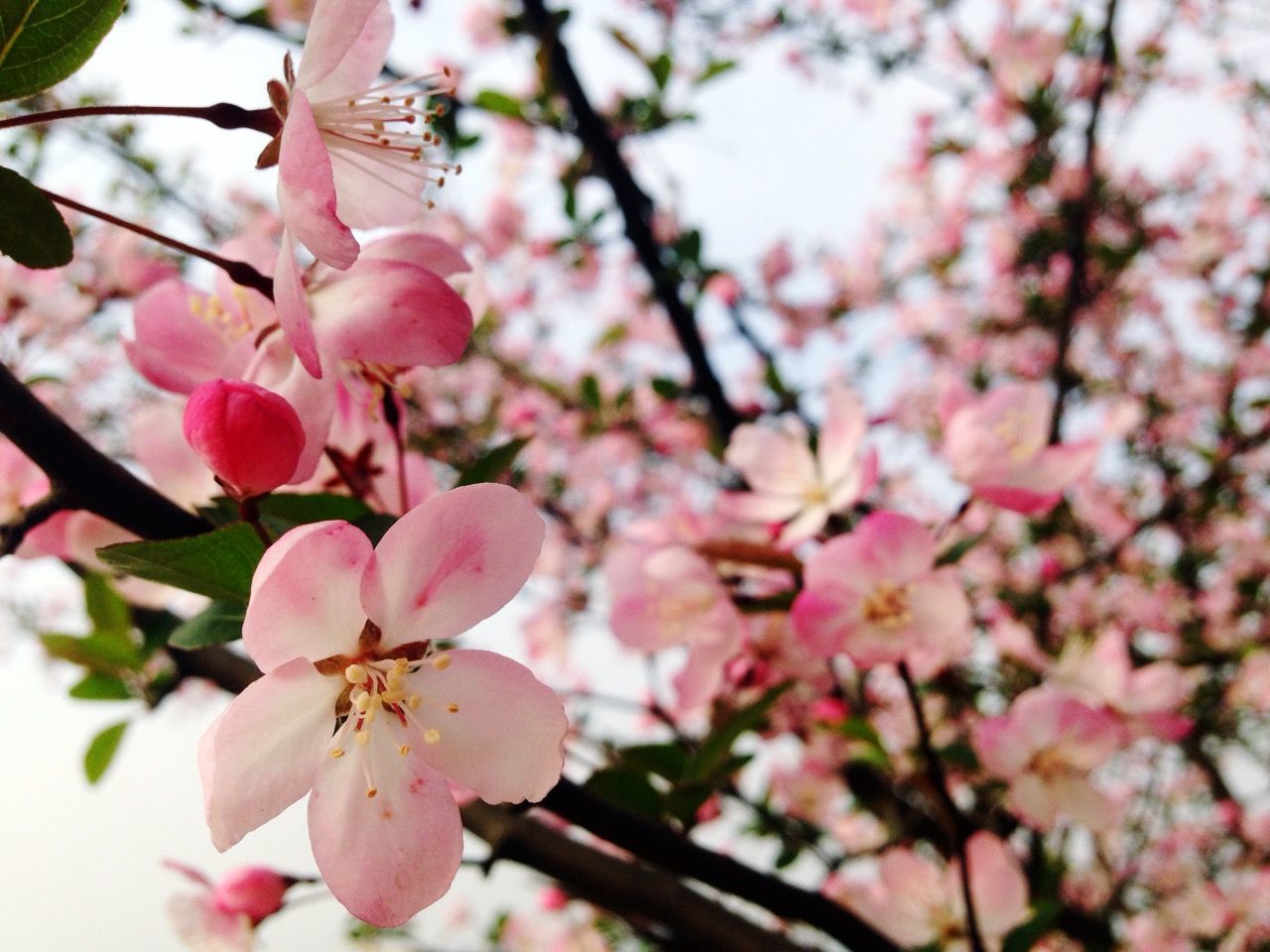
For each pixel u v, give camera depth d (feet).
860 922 0.71
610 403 2.23
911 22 2.31
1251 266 2.67
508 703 0.44
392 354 0.46
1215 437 2.52
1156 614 2.10
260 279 0.47
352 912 0.42
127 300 0.88
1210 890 1.86
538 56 1.36
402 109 0.52
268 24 1.14
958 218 2.67
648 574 0.78
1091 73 2.05
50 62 0.43
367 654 0.43
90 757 0.82
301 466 0.45
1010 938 0.74
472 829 0.74
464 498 0.42
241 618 0.45
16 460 0.56
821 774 1.15
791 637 0.82
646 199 1.50
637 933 0.78
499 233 2.47
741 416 1.42
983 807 1.09
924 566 0.71
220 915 0.72
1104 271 2.12
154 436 0.54
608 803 0.67
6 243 0.43
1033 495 0.72
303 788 0.42
